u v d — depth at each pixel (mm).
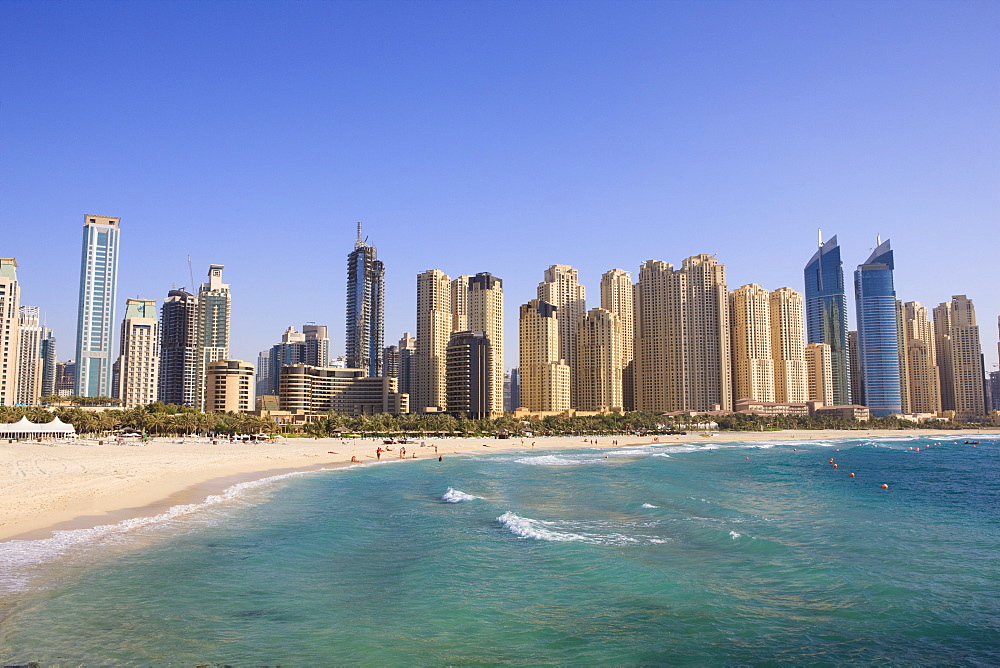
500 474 105062
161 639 26797
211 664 24547
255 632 27953
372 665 24906
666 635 28562
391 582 35906
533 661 25703
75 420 191375
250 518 55438
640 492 78375
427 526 53031
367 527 52406
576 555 42188
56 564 37344
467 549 44125
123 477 79125
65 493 61969
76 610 29938
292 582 35531
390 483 87938
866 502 71500
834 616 31094
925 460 153250
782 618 30812
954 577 37781
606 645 27391
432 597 33219
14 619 28594
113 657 24828
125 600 31547
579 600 33062
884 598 33812
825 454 177750
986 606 32625
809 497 76000
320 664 24875
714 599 33406
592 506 65875
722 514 60875
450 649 26688
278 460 122062
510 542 46562
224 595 32938
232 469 101188
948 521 57594
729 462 142625
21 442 159000
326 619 29797
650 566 39875
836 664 25859
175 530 48625
